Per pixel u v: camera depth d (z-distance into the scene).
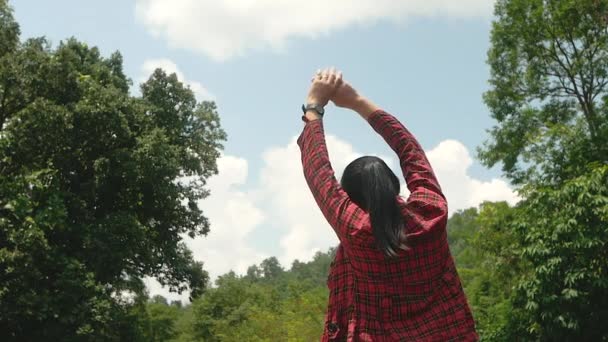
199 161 25.70
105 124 20.83
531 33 20.64
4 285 18.72
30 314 18.53
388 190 1.35
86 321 19.69
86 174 23.03
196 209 26.33
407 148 1.53
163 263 25.05
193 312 41.91
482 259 19.31
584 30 19.92
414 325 1.35
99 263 20.58
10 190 19.30
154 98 25.45
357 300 1.37
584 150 17.25
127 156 21.81
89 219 21.80
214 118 26.42
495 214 16.69
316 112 1.56
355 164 1.45
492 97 21.55
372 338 1.34
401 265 1.32
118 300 24.05
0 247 19.30
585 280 11.05
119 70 26.72
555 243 11.34
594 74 19.91
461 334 1.36
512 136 21.00
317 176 1.42
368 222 1.32
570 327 10.83
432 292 1.36
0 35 20.81
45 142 20.11
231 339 30.94
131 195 24.66
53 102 19.89
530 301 11.41
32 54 20.20
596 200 10.87
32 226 18.72
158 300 54.81
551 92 21.27
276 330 25.16
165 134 24.94
